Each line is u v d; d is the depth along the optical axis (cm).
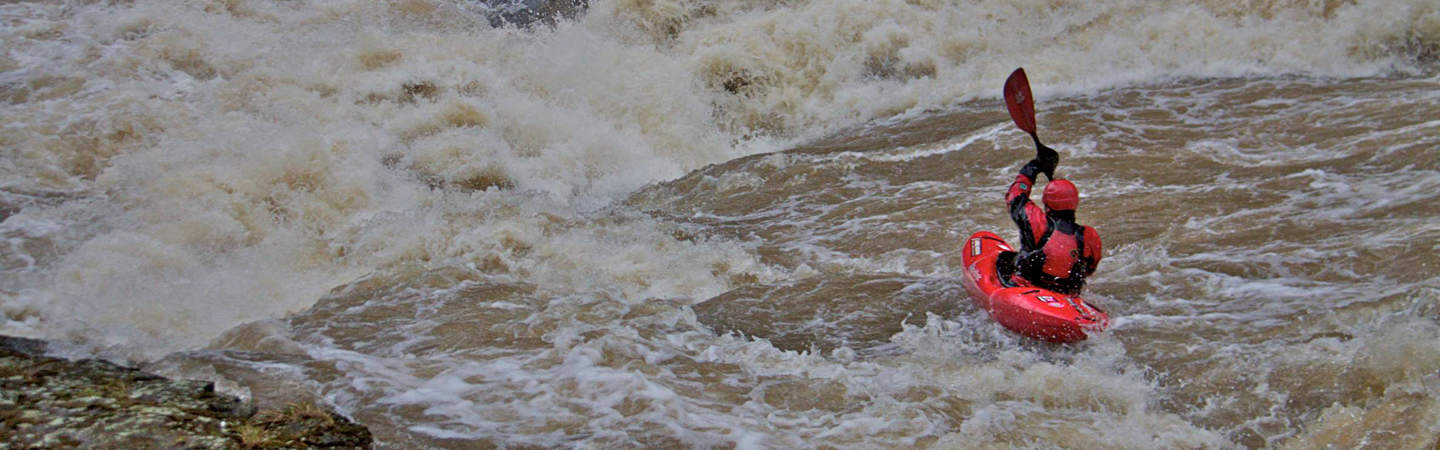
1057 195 610
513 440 464
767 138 1330
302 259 864
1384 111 989
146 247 856
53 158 1055
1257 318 598
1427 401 474
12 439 424
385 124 1204
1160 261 710
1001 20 1412
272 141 1075
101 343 649
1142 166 920
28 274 802
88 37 1328
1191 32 1309
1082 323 574
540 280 767
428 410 496
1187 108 1095
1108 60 1315
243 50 1342
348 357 579
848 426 490
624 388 529
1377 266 647
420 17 1516
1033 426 486
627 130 1288
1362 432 464
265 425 460
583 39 1410
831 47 1394
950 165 998
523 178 1144
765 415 506
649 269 794
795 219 908
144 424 448
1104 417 498
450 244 848
